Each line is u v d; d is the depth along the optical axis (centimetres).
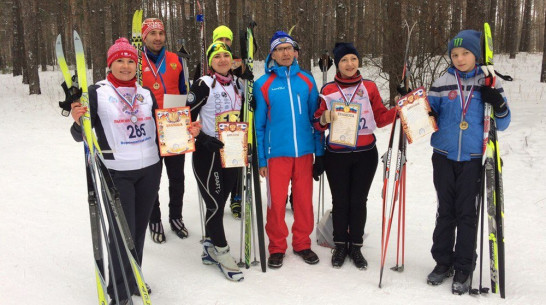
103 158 255
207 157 317
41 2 2269
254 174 334
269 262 346
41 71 2514
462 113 295
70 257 357
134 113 268
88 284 316
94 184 240
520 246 361
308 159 347
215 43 321
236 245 391
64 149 776
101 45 1287
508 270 324
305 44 1049
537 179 497
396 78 833
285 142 334
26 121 1077
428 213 450
